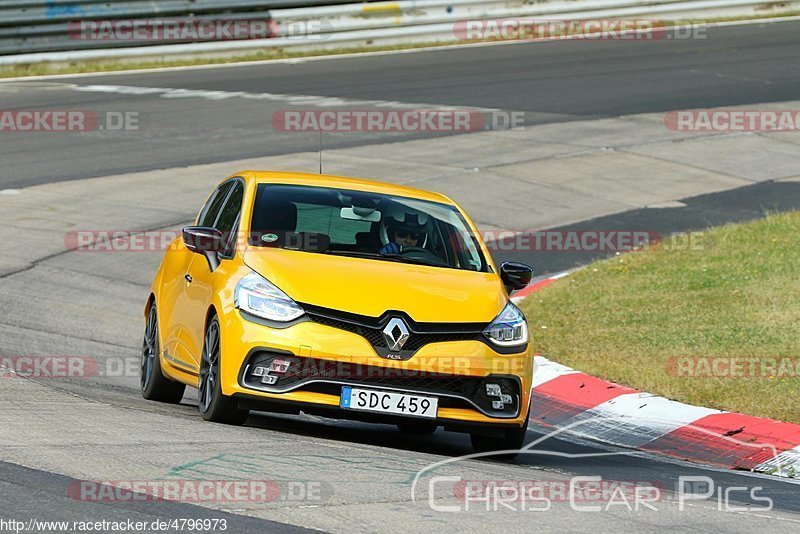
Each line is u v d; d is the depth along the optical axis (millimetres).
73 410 27453
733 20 126062
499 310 28203
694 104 92375
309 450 25047
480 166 75500
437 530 19062
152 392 32688
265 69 104125
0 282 48438
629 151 80250
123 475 21141
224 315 27156
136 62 104875
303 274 27469
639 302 46438
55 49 101688
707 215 65688
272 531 18281
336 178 32969
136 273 52312
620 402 35125
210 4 107500
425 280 28328
